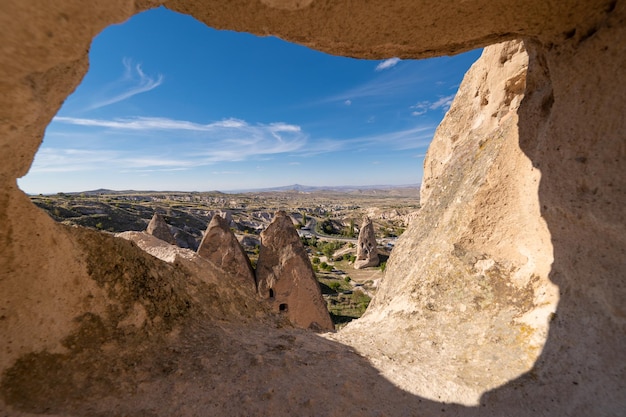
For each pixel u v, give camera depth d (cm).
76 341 281
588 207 269
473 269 423
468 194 469
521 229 389
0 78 137
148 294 360
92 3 152
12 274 251
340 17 258
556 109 314
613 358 240
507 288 383
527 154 378
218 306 445
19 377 235
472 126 700
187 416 239
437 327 414
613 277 254
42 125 204
